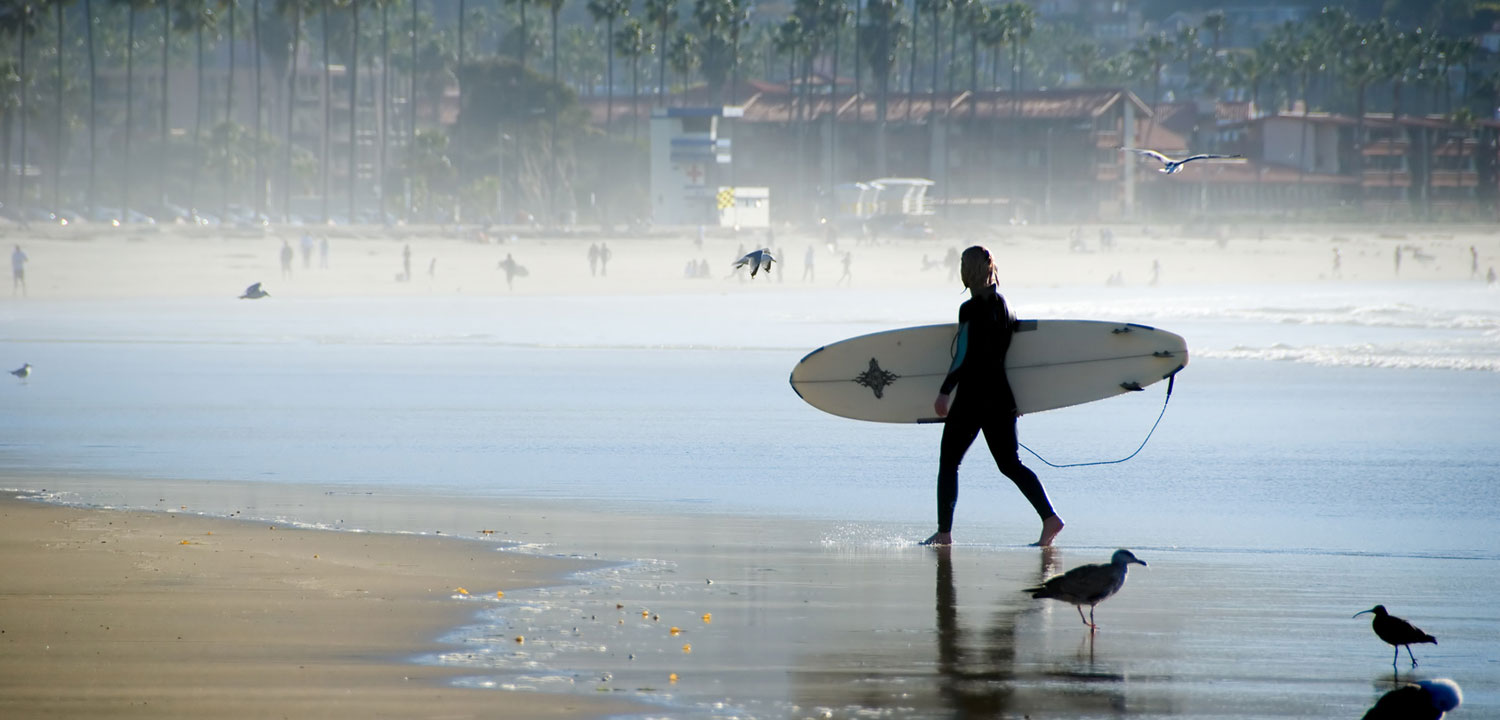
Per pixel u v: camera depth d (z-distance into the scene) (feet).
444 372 347.97
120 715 72.18
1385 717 67.51
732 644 89.30
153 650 85.76
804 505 154.71
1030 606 101.76
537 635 91.09
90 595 101.65
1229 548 127.85
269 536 128.77
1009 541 131.64
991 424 124.16
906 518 145.69
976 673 82.84
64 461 190.19
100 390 297.74
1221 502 158.30
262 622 93.50
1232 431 232.53
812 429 233.14
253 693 76.48
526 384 316.19
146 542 124.26
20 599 100.01
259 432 226.79
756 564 117.91
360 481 172.24
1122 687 80.23
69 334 481.46
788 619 96.84
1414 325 539.29
